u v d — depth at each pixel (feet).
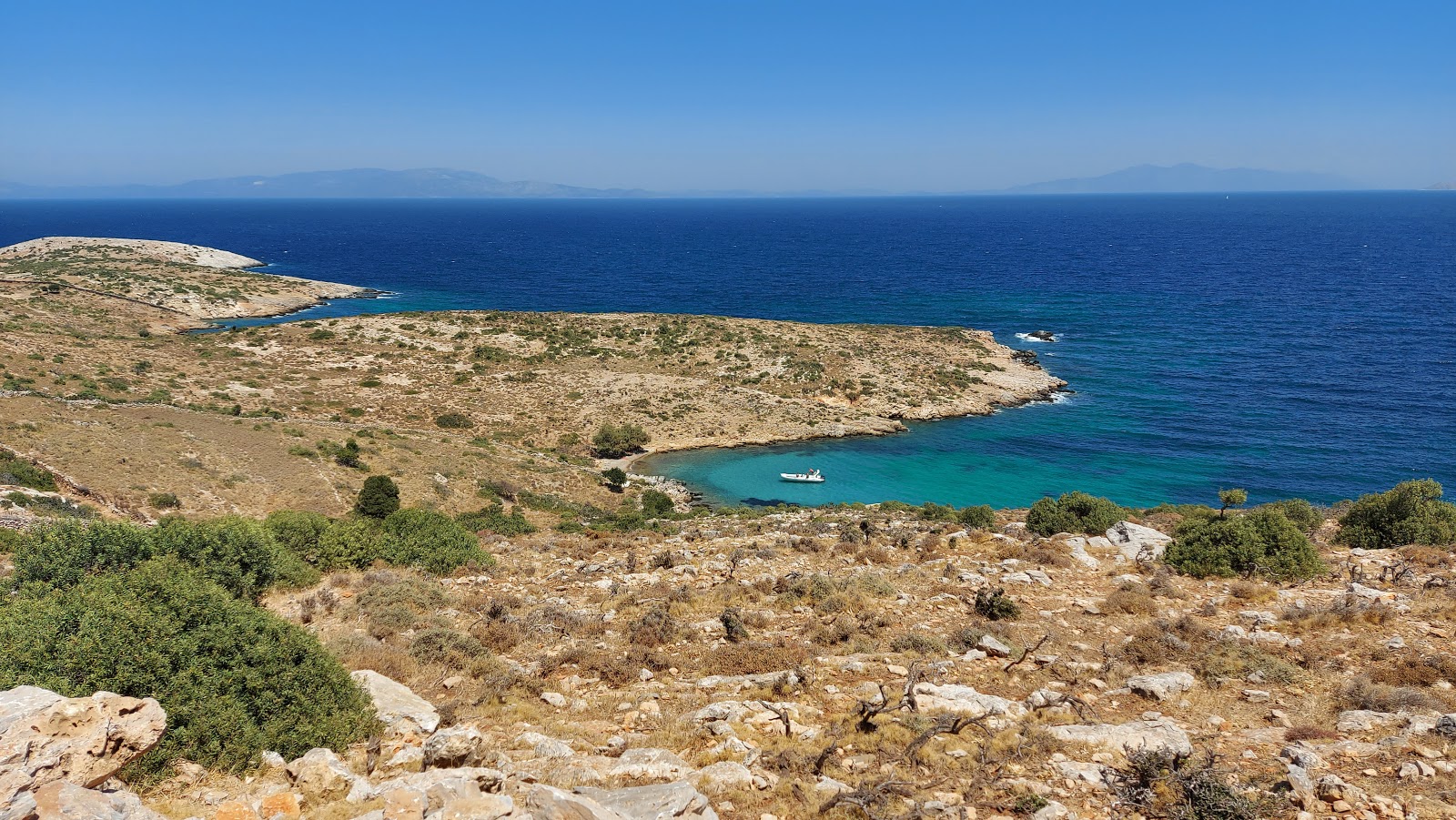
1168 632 49.57
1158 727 35.22
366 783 28.37
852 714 37.78
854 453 246.27
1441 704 36.70
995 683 42.60
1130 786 29.09
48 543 46.96
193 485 140.15
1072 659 45.73
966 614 55.88
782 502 205.98
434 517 83.76
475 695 41.73
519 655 50.26
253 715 32.32
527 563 80.84
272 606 56.85
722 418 264.93
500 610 57.77
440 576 73.46
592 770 31.24
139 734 24.95
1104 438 260.21
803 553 80.23
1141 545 76.07
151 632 32.50
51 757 22.31
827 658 46.80
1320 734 34.32
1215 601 58.08
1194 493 213.87
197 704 30.76
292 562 64.13
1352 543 78.74
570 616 56.85
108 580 37.45
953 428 271.90
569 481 197.57
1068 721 36.65
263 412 225.97
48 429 148.36
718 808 28.94
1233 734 35.35
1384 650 44.83
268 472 155.02
